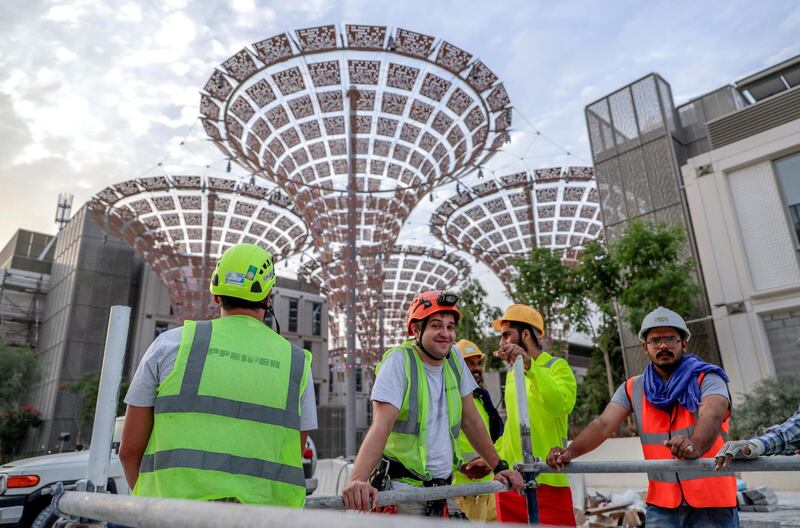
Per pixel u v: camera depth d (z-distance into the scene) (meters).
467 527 0.45
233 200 32.50
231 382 1.62
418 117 23.50
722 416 2.33
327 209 22.70
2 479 5.60
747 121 14.12
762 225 13.39
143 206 31.42
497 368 25.34
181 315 27.73
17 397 31.48
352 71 21.30
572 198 32.62
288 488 1.62
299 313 41.31
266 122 22.55
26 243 45.41
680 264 14.78
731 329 13.27
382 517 0.48
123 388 30.89
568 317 17.55
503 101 21.00
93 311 35.06
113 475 6.12
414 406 2.27
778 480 10.21
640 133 16.91
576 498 8.20
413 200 23.30
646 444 2.65
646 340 2.73
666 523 2.51
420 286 42.19
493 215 32.59
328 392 40.62
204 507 0.71
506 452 3.63
